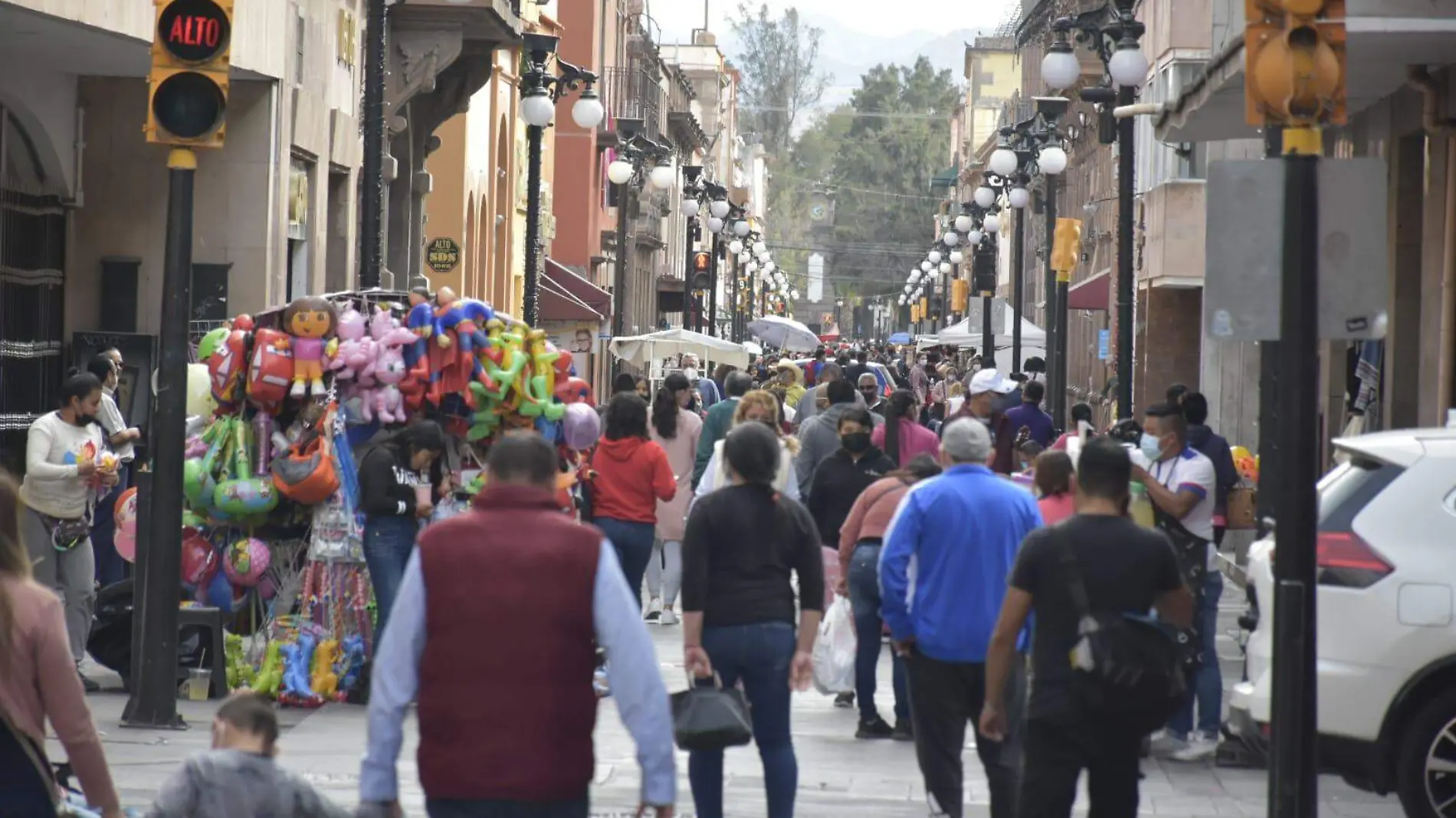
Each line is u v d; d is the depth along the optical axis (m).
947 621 22.25
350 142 63.22
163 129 27.86
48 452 32.56
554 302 116.31
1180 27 89.88
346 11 61.84
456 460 35.84
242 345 33.00
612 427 37.09
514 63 103.94
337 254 63.53
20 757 15.06
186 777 14.45
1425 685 23.12
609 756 29.00
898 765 28.83
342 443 33.44
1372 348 53.06
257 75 51.03
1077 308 97.88
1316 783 18.47
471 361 34.69
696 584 21.72
